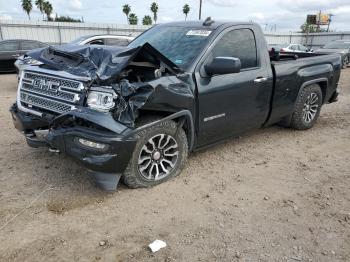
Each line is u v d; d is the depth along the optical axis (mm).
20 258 2840
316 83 6355
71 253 2912
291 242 3143
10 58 14742
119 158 3504
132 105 3500
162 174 4121
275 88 5289
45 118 3928
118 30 32812
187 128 4199
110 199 3744
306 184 4273
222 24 4727
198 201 3775
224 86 4445
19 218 3367
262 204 3766
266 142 5742
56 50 4156
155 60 3828
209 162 4820
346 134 6324
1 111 7645
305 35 39531
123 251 2953
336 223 3451
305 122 6328
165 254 2928
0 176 4211
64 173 4316
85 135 3451
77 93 3652
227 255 2943
